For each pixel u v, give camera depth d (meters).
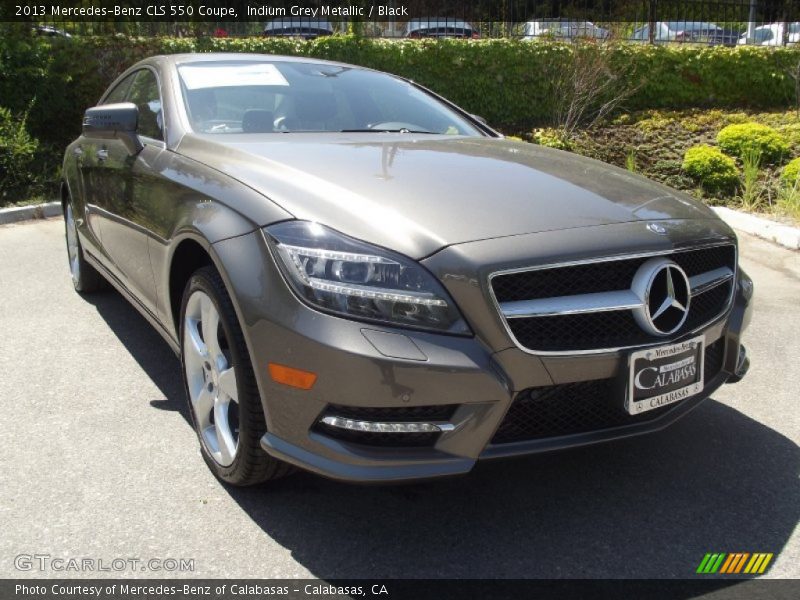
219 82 3.71
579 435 2.39
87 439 3.06
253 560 2.33
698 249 2.59
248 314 2.31
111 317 4.56
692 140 10.09
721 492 2.77
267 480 2.59
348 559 2.35
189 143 3.19
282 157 2.84
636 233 2.43
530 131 10.68
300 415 2.24
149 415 3.28
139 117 3.94
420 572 2.29
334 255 2.21
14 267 5.70
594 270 2.34
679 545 2.45
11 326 4.38
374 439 2.21
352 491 2.72
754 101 11.91
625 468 2.93
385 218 2.30
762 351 4.26
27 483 2.72
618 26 11.36
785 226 6.98
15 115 8.64
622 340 2.37
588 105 11.02
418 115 3.98
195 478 2.78
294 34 11.39
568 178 2.86
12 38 8.68
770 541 2.47
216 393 2.71
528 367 2.22
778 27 13.36
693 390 2.56
